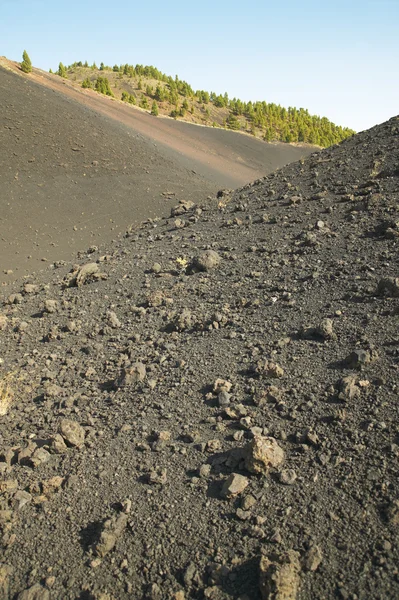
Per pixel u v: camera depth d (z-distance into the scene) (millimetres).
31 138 29719
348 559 3385
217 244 10664
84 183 26719
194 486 4246
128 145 34000
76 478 4582
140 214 23703
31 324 8852
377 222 8805
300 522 3703
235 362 5887
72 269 12266
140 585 3564
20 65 51312
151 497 4219
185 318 7188
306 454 4281
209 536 3771
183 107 87812
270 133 82062
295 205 11375
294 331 6176
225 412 5020
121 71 110812
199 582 3465
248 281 8242
